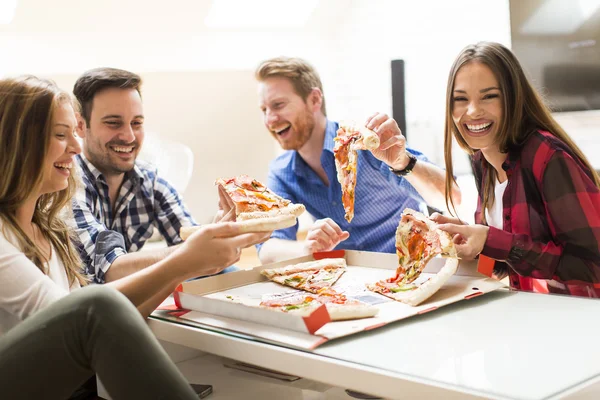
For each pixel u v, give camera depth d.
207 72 4.72
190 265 1.38
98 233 2.17
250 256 4.80
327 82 5.95
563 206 1.64
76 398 1.61
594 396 0.92
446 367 1.01
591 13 3.77
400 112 4.21
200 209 4.96
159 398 1.01
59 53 4.64
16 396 1.07
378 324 1.23
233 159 5.02
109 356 1.03
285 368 1.15
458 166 4.75
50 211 1.68
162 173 3.85
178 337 1.37
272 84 2.74
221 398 1.39
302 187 2.82
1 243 1.41
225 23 5.32
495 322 1.24
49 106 1.48
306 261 1.88
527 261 1.60
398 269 1.61
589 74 3.85
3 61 4.46
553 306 1.34
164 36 5.02
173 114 4.71
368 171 2.67
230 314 1.36
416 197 2.68
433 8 4.86
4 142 1.48
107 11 4.64
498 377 0.95
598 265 1.62
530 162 1.71
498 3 4.37
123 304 1.08
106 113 2.28
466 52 1.80
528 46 4.11
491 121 1.78
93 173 2.38
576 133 4.00
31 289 1.37
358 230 2.74
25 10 4.38
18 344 1.08
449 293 1.44
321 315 1.20
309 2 5.56
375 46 5.45
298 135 2.77
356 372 1.03
